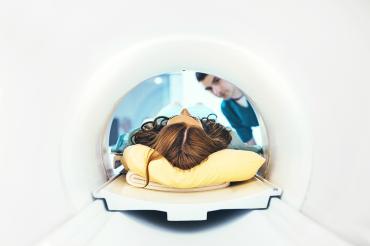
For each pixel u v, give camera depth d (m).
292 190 1.07
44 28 0.93
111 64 1.02
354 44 0.94
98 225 1.01
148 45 1.02
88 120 1.07
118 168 1.72
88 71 1.01
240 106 2.44
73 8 0.93
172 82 2.60
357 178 0.98
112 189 1.24
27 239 0.93
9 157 0.93
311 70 0.99
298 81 1.01
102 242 0.94
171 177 1.31
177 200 1.19
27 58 0.93
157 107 2.73
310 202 1.03
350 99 0.97
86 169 1.13
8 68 0.93
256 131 2.40
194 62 1.20
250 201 1.16
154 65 1.17
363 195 0.97
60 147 1.01
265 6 0.96
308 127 1.02
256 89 1.19
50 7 0.92
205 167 1.33
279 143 1.20
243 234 1.09
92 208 1.06
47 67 0.96
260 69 1.03
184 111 1.86
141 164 1.34
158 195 1.26
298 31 0.96
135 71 1.15
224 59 1.11
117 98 1.27
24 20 0.91
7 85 0.93
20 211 0.94
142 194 1.25
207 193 1.29
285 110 1.04
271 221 1.04
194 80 2.57
